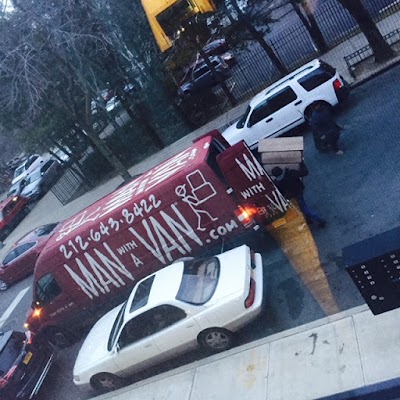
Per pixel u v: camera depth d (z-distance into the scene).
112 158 19.88
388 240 5.64
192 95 22.22
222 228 10.28
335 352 7.02
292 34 22.91
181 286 8.95
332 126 12.08
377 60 15.40
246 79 21.45
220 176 10.08
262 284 8.82
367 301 5.88
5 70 16.70
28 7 16.88
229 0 20.22
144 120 23.03
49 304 11.92
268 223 10.34
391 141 11.44
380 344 6.70
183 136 22.61
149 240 10.61
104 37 17.86
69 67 18.36
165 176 10.31
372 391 6.18
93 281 11.36
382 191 10.13
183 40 19.72
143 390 8.73
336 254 9.27
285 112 14.56
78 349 12.09
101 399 9.36
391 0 19.53
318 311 8.23
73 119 20.28
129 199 10.56
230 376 7.79
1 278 19.86
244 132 15.06
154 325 8.84
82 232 10.94
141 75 21.89
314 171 12.40
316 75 14.13
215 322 8.45
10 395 10.62
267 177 9.75
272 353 7.71
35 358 11.23
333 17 21.66
